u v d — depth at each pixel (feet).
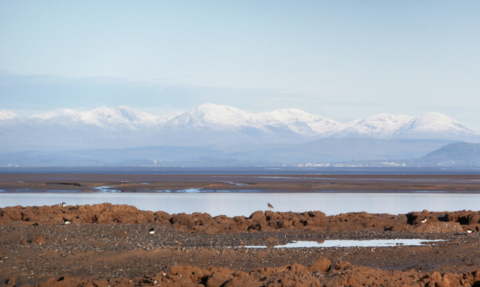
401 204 192.54
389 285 57.16
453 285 58.80
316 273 62.49
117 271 66.74
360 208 175.94
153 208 170.71
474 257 76.13
